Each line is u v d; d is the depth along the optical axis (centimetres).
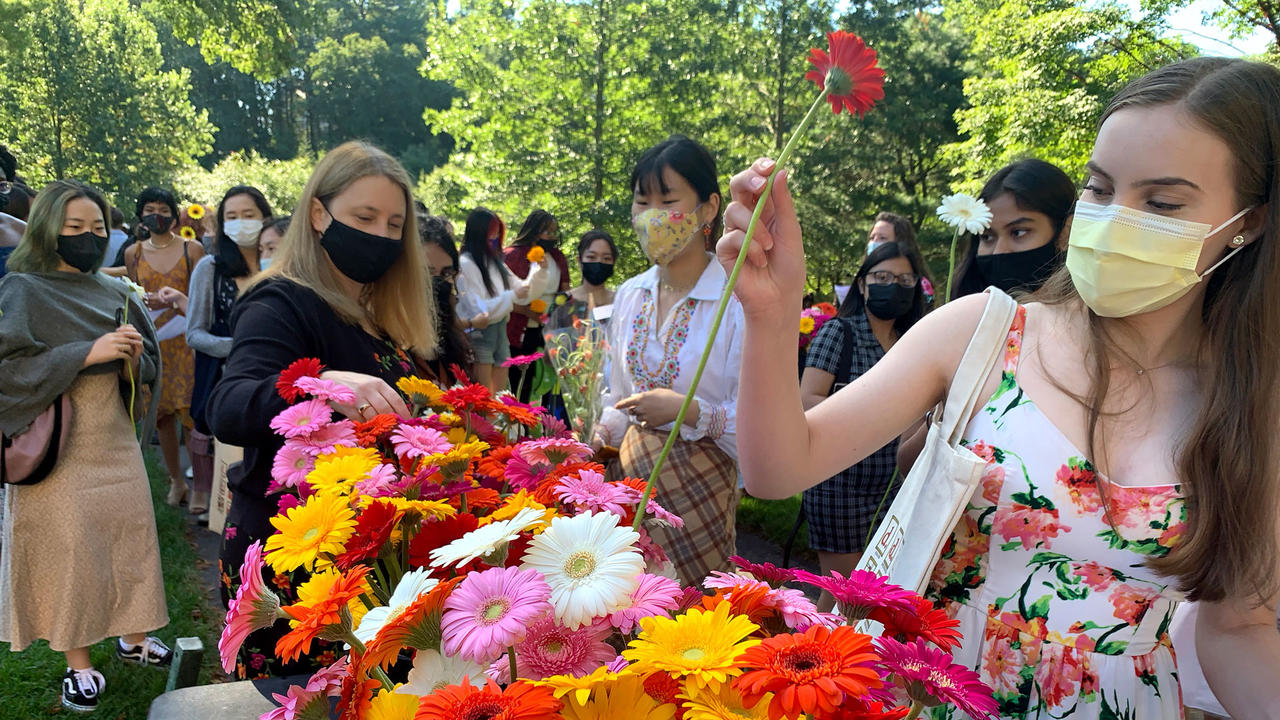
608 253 517
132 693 301
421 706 63
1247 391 108
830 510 308
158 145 3253
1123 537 111
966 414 118
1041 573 115
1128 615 113
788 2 2027
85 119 3045
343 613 75
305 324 175
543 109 1611
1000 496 115
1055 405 116
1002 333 120
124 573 292
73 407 278
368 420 129
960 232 188
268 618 87
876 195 2236
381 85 6084
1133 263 110
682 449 228
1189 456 109
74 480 278
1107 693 112
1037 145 1736
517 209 1590
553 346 246
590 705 65
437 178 1873
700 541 223
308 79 6378
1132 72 1570
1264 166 107
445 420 137
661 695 67
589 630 73
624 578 71
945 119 2428
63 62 2989
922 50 2511
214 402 161
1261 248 109
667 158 238
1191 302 118
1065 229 238
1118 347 115
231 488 178
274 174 3072
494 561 82
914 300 310
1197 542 107
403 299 199
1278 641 115
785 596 78
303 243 184
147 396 315
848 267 1959
